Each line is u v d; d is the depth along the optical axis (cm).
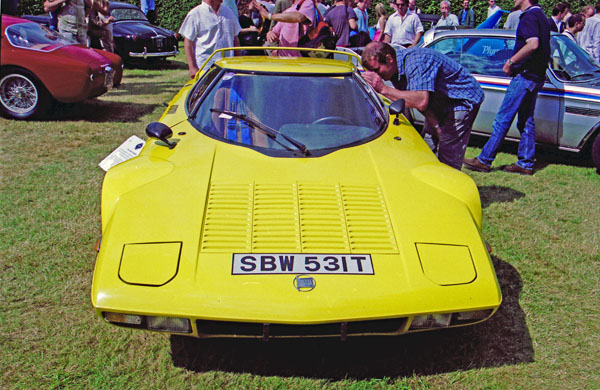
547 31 507
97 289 213
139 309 208
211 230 237
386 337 278
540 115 577
